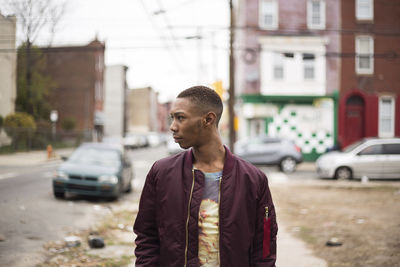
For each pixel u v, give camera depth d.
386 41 22.91
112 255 4.79
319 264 4.50
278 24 22.86
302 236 5.86
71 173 8.85
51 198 8.97
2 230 5.82
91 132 34.06
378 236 5.70
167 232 1.66
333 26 22.88
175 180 1.70
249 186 1.70
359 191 10.98
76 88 42.00
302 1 22.88
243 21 23.45
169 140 24.05
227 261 1.60
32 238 5.45
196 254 1.64
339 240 5.53
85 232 5.91
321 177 14.38
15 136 23.34
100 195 8.83
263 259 1.75
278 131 22.70
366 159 13.69
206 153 1.75
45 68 37.88
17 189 10.07
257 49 22.55
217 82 14.88
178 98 1.75
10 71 24.14
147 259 1.75
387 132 22.97
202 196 1.68
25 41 19.27
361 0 22.92
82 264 4.38
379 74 22.91
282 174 15.46
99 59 44.28
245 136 23.78
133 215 7.48
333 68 22.80
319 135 22.77
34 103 32.25
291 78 22.66
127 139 41.19
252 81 22.80
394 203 8.80
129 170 10.64
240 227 1.64
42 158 21.39
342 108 22.75
